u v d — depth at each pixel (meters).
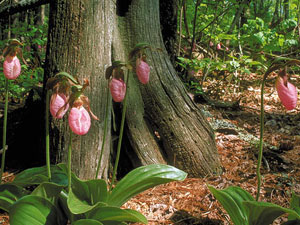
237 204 1.01
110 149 1.39
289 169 1.50
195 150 1.41
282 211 0.93
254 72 3.34
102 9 1.22
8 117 1.54
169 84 1.39
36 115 1.42
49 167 1.00
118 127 1.37
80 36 1.18
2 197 0.98
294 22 2.72
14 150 1.47
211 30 2.67
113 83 0.98
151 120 1.39
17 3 1.47
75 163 1.19
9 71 1.02
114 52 1.32
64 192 1.00
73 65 1.18
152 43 1.39
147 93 1.37
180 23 2.42
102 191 0.96
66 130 1.18
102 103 1.22
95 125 1.21
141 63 1.00
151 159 1.38
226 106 2.27
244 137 1.79
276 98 2.59
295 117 2.14
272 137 1.84
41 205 0.93
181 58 2.14
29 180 1.02
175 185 1.35
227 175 1.42
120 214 0.93
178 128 1.39
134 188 1.02
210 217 1.18
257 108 2.35
